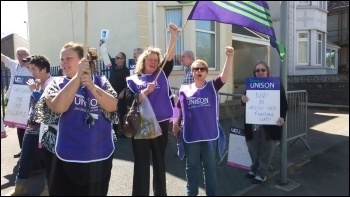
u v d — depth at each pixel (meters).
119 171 3.55
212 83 2.78
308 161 3.40
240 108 4.09
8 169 3.42
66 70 2.26
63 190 2.26
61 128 2.21
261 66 3.18
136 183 2.56
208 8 2.43
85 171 2.21
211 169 2.73
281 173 3.07
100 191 2.33
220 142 2.87
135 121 2.44
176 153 3.94
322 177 2.96
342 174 2.93
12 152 3.90
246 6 2.58
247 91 3.17
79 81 2.04
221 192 2.84
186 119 2.74
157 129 2.47
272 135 3.13
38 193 3.01
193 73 2.82
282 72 3.09
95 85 2.16
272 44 2.89
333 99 3.19
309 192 2.75
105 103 2.18
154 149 2.64
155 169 2.65
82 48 2.25
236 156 3.38
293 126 3.94
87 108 2.21
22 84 3.15
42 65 2.83
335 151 3.20
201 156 2.78
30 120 2.86
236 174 3.37
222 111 4.04
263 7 2.67
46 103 2.21
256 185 3.04
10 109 3.11
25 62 2.95
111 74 2.73
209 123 2.70
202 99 2.72
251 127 3.29
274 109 3.07
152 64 2.65
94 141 2.22
